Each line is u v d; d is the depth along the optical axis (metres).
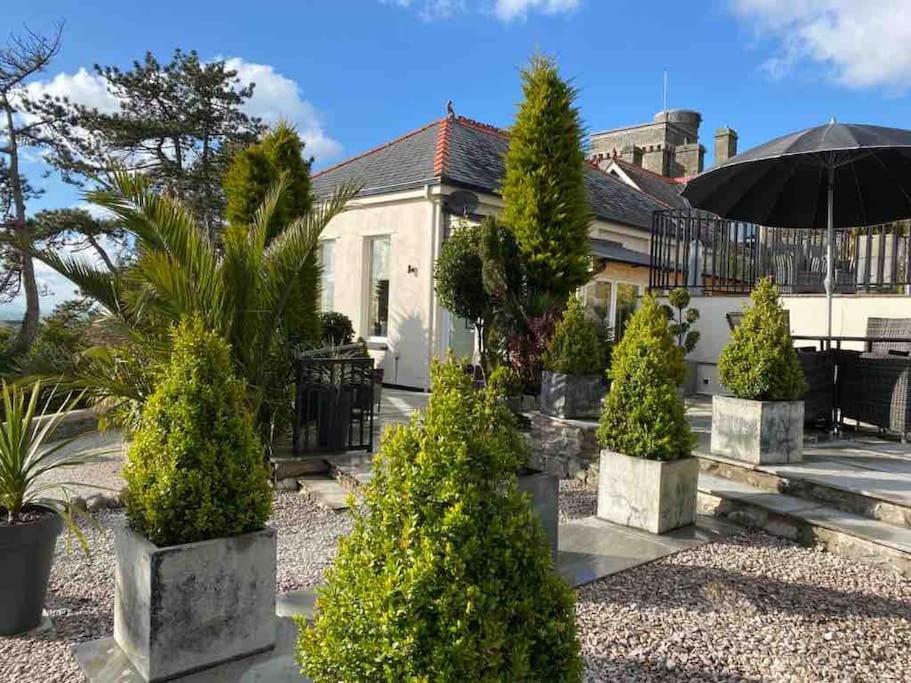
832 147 5.39
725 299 10.13
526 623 1.80
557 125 8.04
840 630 3.19
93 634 3.21
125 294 5.96
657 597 3.55
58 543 4.54
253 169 10.44
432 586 1.72
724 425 5.56
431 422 1.93
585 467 6.30
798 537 4.45
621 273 14.48
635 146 24.50
